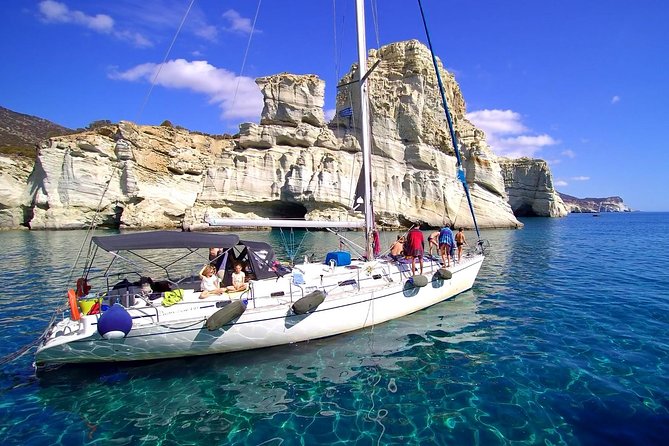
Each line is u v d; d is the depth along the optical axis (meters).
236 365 7.42
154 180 47.28
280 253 23.33
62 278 16.66
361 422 5.62
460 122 55.06
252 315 7.53
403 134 48.88
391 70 49.97
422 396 6.30
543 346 8.27
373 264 10.43
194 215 45.34
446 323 9.70
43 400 6.33
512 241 32.03
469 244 28.72
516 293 13.02
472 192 49.47
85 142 44.28
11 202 45.41
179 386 6.71
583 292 13.12
